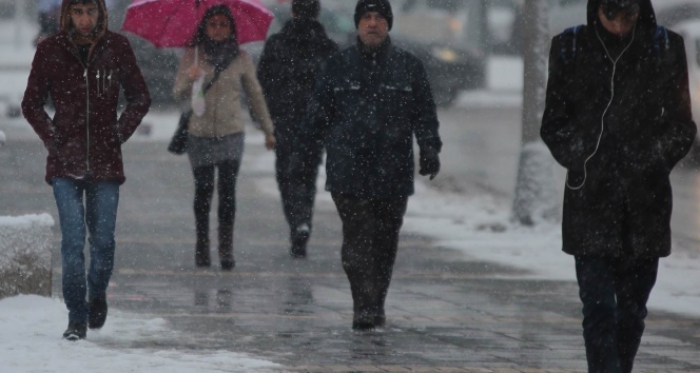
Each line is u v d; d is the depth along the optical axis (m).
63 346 22.52
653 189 18.77
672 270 34.78
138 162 57.56
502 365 22.33
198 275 32.47
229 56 33.69
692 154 60.53
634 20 18.36
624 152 18.59
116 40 23.73
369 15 25.56
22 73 97.62
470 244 38.72
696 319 27.81
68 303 23.16
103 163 23.53
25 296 25.92
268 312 27.42
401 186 25.75
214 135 33.41
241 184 51.75
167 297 28.97
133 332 24.42
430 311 28.22
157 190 49.22
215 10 33.53
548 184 40.97
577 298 30.17
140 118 23.84
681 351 24.11
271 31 78.44
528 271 34.22
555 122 18.95
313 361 22.27
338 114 25.73
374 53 25.64
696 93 59.34
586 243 18.69
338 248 37.72
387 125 25.56
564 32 18.86
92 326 24.09
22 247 25.83
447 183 55.31
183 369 20.80
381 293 26.06
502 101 97.88
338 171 25.42
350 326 25.92
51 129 23.45
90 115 23.47
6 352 21.84
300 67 35.25
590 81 18.64
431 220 44.00
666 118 18.66
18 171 53.47
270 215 44.06
